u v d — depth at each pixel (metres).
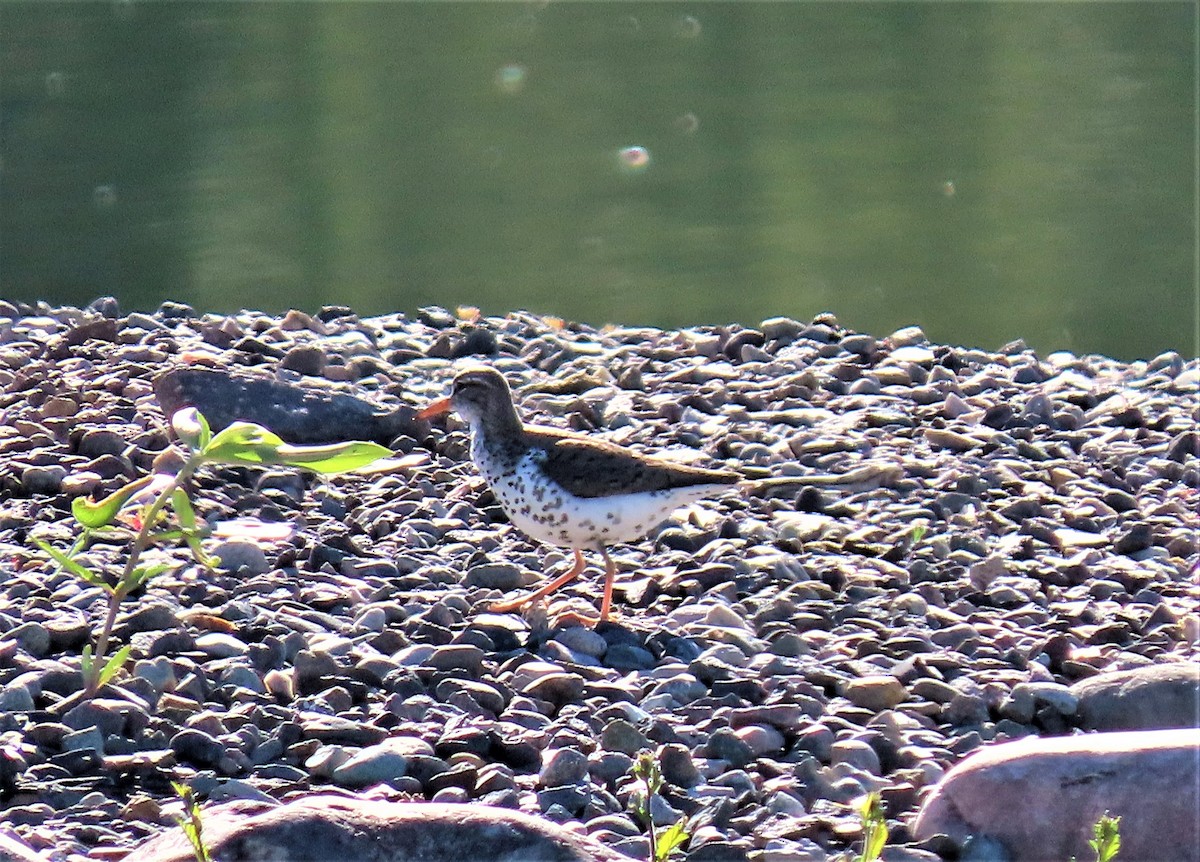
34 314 18.28
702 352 17.95
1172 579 12.09
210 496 12.87
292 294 31.88
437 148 40.53
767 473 13.88
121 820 8.20
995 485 13.99
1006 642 10.77
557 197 37.59
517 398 15.97
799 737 9.33
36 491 12.75
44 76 42.97
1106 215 35.69
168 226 35.16
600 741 9.16
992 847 7.99
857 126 41.84
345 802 7.46
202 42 46.94
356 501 13.17
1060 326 30.95
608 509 10.89
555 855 7.25
